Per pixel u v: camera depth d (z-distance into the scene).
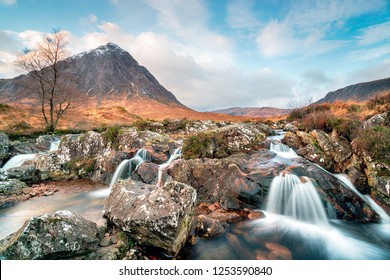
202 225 7.64
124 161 13.60
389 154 9.77
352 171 10.64
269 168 10.52
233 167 10.60
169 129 26.33
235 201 9.88
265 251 6.86
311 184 9.49
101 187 13.03
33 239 5.17
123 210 6.89
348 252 7.02
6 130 25.88
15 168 13.33
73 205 10.20
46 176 14.17
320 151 12.45
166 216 6.06
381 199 9.27
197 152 13.23
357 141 11.14
